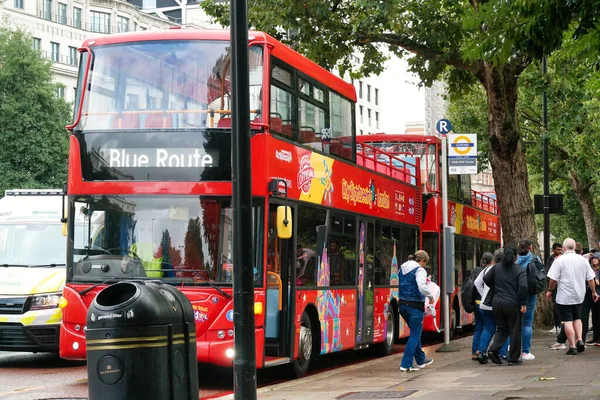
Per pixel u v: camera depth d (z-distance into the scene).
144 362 9.15
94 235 14.61
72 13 90.62
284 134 15.52
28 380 15.47
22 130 56.97
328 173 17.62
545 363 17.09
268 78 14.89
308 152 16.58
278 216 14.53
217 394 14.18
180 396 9.52
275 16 25.47
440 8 26.22
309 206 16.48
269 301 15.01
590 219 52.88
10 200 19.91
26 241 19.00
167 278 14.29
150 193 14.52
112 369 9.12
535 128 44.91
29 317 17.27
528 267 17.69
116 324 9.12
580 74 21.30
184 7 109.75
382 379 15.19
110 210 14.61
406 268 16.55
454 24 26.19
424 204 25.89
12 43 57.38
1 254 18.80
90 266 14.52
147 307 9.18
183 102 14.75
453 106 46.12
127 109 14.84
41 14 87.62
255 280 14.44
